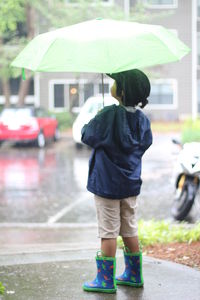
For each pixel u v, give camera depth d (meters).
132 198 6.21
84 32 5.71
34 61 5.71
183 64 54.56
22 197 16.98
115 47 5.52
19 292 6.30
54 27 38.78
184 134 29.02
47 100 54.44
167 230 9.99
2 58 36.16
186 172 12.98
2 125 30.81
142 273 6.88
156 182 19.66
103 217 6.14
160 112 55.25
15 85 55.69
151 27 5.89
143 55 5.51
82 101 53.59
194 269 7.30
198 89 55.66
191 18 53.50
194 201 13.12
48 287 6.50
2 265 7.53
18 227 12.94
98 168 6.03
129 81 6.10
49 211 14.91
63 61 5.53
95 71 5.43
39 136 31.45
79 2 37.34
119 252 8.32
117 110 6.03
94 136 5.99
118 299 6.07
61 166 24.02
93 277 6.88
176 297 6.13
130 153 6.06
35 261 7.74
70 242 11.03
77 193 17.64
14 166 23.98
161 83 54.88
